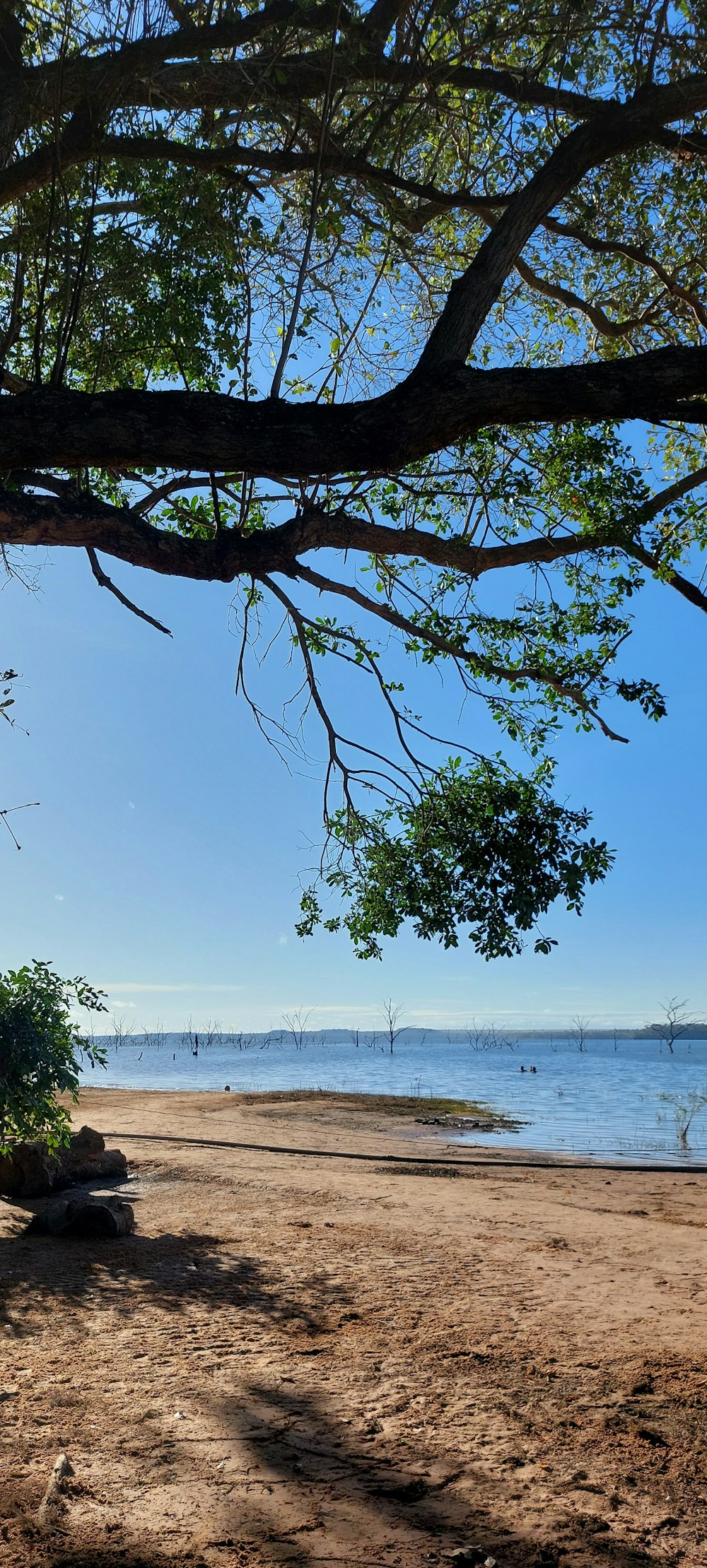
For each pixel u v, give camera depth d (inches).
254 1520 144.8
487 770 260.2
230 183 270.5
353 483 219.3
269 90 252.7
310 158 259.8
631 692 266.1
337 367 258.8
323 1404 193.5
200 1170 499.8
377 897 270.7
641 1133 799.7
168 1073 2006.6
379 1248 333.7
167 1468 163.6
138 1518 145.4
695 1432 178.9
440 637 271.3
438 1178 511.8
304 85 256.1
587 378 160.7
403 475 282.7
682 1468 164.6
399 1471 162.9
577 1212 414.6
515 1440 176.2
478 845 248.5
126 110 249.1
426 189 268.2
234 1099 1032.8
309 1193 439.2
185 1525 143.2
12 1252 330.3
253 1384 204.4
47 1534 139.3
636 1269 308.2
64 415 161.0
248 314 256.8
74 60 228.4
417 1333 239.9
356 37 249.6
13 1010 377.1
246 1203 418.6
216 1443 173.9
